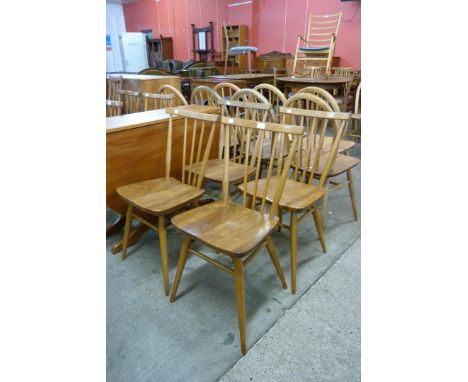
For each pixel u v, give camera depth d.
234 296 1.54
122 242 1.89
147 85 3.16
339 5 5.57
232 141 2.25
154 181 1.77
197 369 1.18
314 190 1.62
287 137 1.75
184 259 1.41
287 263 1.77
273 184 1.71
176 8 8.79
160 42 9.11
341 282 1.62
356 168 3.14
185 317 1.42
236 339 1.30
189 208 2.03
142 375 1.16
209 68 5.67
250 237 1.22
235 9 7.19
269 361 1.20
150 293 1.56
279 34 6.59
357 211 2.33
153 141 1.88
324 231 2.08
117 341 1.29
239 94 2.20
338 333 1.32
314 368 1.17
